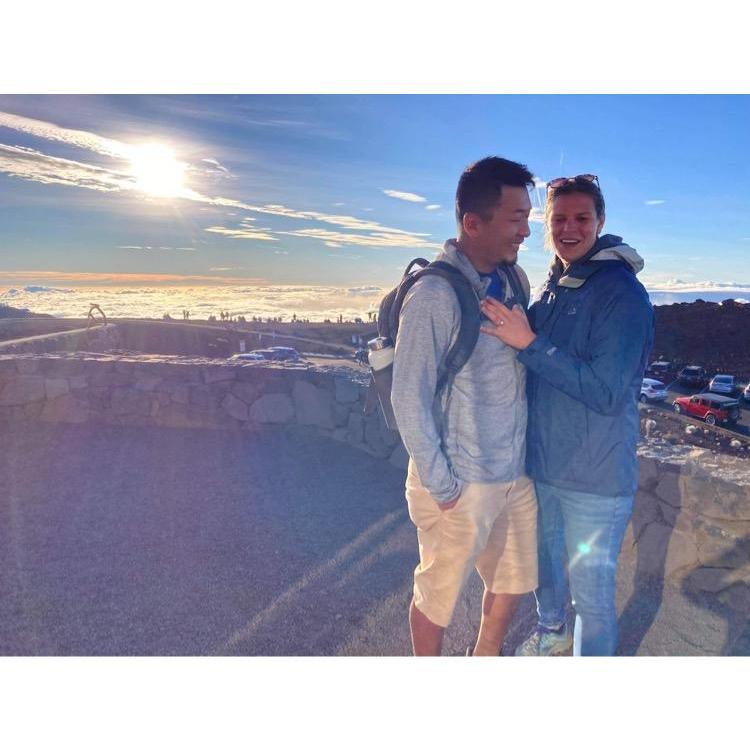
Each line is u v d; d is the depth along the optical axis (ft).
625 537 9.28
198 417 15.67
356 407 14.16
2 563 9.11
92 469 13.08
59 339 24.41
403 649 7.23
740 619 7.86
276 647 7.23
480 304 5.62
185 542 9.84
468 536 5.85
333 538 10.04
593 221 5.99
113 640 7.28
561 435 6.04
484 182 5.49
